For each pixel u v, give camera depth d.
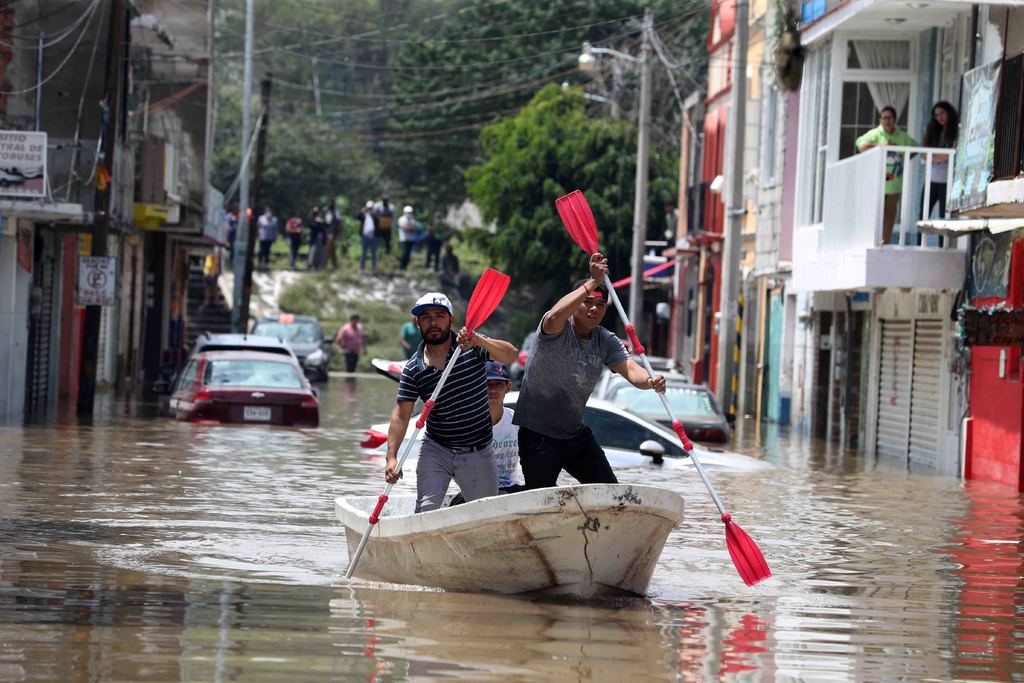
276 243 177.62
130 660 17.83
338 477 40.34
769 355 85.38
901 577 26.98
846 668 18.97
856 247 56.62
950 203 50.38
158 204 86.56
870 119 64.06
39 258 69.38
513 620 21.14
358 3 198.00
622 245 133.62
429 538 23.44
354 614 21.23
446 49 162.62
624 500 22.67
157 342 110.31
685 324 120.94
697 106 113.50
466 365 24.81
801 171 68.69
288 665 17.83
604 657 18.89
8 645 18.44
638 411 58.16
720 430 57.50
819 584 25.88
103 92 69.88
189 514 32.16
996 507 39.59
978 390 51.03
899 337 61.69
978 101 47.91
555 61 155.12
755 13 89.81
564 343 24.64
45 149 58.44
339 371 131.88
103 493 35.22
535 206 135.12
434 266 162.75
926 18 59.59
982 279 51.19
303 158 182.00
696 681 17.77
